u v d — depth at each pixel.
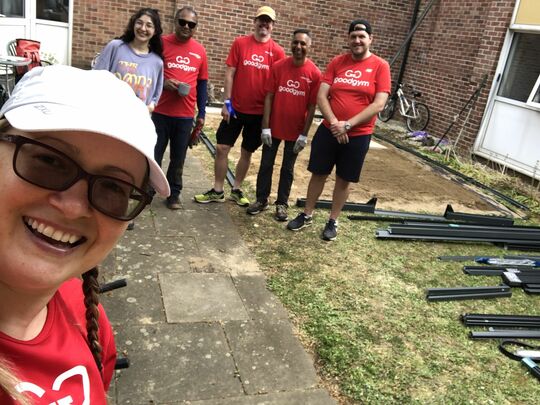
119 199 0.80
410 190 6.45
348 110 4.03
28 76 0.77
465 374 2.88
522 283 4.08
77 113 0.71
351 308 3.41
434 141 9.26
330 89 4.16
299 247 4.25
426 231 4.82
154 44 3.96
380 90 3.98
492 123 8.24
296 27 10.17
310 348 2.92
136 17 3.81
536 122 7.42
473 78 8.57
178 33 4.20
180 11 4.18
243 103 4.54
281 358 2.79
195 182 5.41
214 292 3.34
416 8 10.54
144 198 0.83
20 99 0.72
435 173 7.42
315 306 3.36
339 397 2.56
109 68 3.87
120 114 0.75
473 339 3.26
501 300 3.85
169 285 3.34
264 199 4.75
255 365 2.70
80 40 9.08
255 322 3.08
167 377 2.51
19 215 0.73
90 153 0.74
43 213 0.74
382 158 7.89
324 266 3.97
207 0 9.45
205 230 4.28
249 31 9.88
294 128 4.43
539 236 5.08
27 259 0.74
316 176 4.39
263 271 3.74
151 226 4.18
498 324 3.42
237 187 4.97
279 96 4.35
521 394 2.77
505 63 8.05
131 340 2.74
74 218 0.75
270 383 2.58
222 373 2.60
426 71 10.10
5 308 0.83
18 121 0.69
